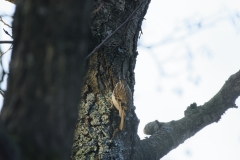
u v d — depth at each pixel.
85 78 9.17
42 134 3.90
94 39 9.23
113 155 8.70
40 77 3.95
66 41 3.96
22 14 4.04
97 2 9.40
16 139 3.86
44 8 3.97
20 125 3.91
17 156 3.75
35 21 3.97
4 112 3.99
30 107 3.93
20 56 4.01
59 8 3.96
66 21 3.95
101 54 9.24
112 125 8.97
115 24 9.38
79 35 4.01
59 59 3.95
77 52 4.01
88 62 9.24
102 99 9.04
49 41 3.95
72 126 4.02
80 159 8.65
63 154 3.94
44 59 3.95
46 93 3.94
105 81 9.19
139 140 9.62
